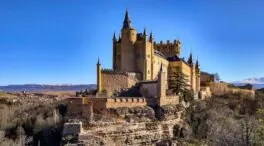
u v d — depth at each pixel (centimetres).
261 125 7419
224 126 14250
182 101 17400
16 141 13038
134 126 13838
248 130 7819
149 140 14050
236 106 18938
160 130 14475
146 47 18650
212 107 18038
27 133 13662
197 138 14500
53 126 13438
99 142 12562
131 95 16575
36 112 14675
